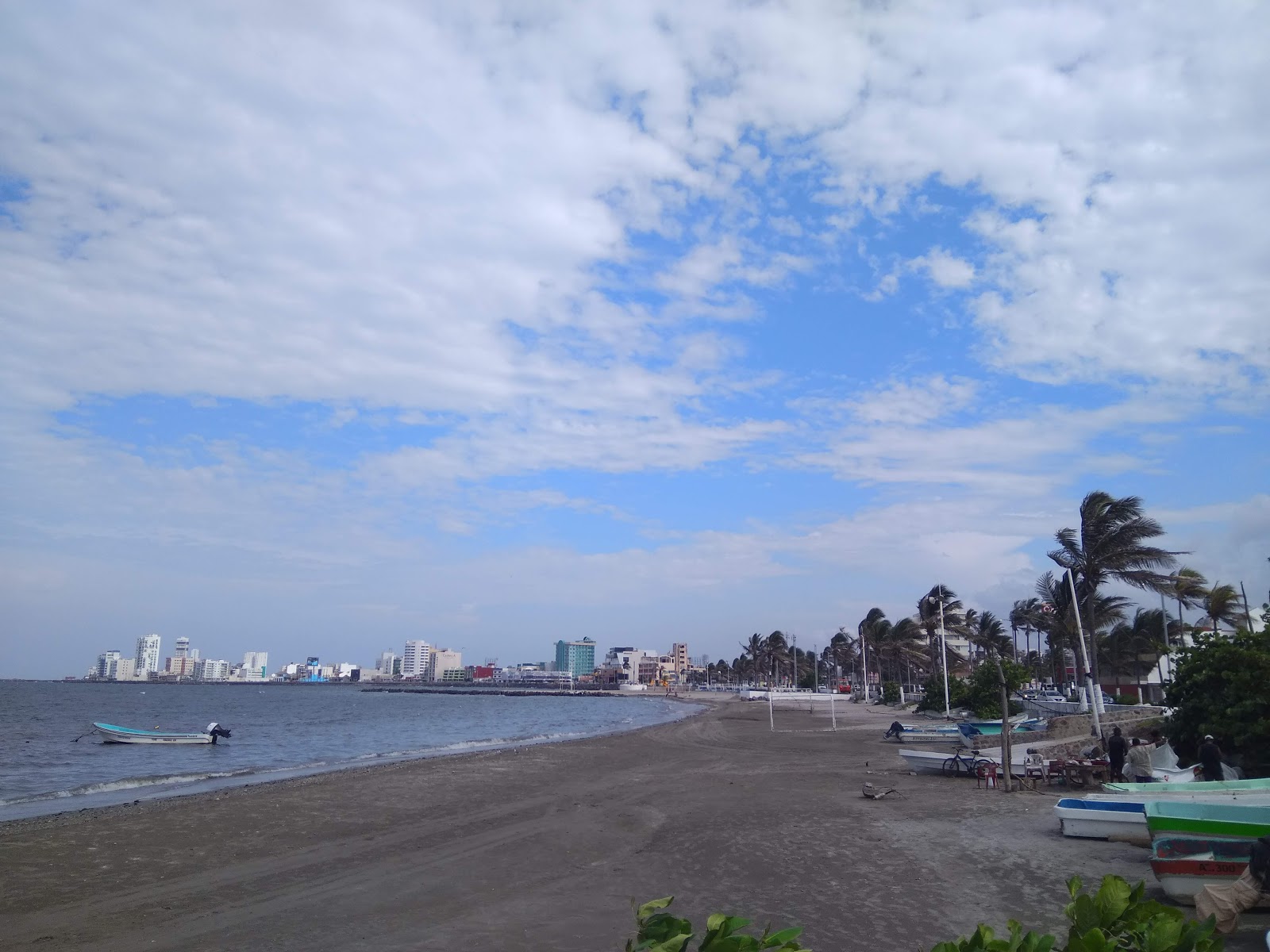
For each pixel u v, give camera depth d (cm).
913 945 1053
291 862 1627
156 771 3791
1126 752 2375
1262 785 1658
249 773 3662
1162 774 2039
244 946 1120
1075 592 3697
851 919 1177
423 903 1321
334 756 4566
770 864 1539
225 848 1770
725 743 4666
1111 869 1433
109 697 15750
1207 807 1209
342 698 18538
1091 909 396
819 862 1546
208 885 1449
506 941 1119
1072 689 5762
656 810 2219
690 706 12781
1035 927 1123
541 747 4584
